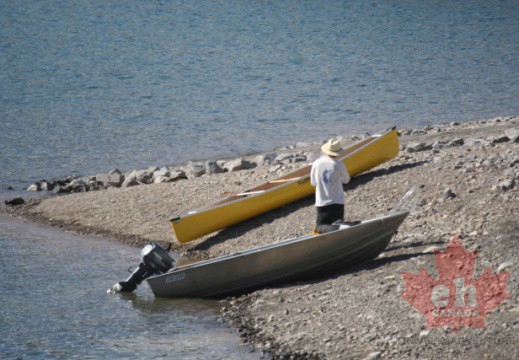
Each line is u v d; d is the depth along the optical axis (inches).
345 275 1679.4
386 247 1761.8
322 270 1711.4
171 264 1802.4
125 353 1397.6
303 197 2300.7
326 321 1446.9
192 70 7175.2
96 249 2217.0
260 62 7554.1
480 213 1865.2
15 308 1680.6
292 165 2785.4
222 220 2206.0
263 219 2261.3
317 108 5290.4
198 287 1734.7
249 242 2129.7
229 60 7706.7
